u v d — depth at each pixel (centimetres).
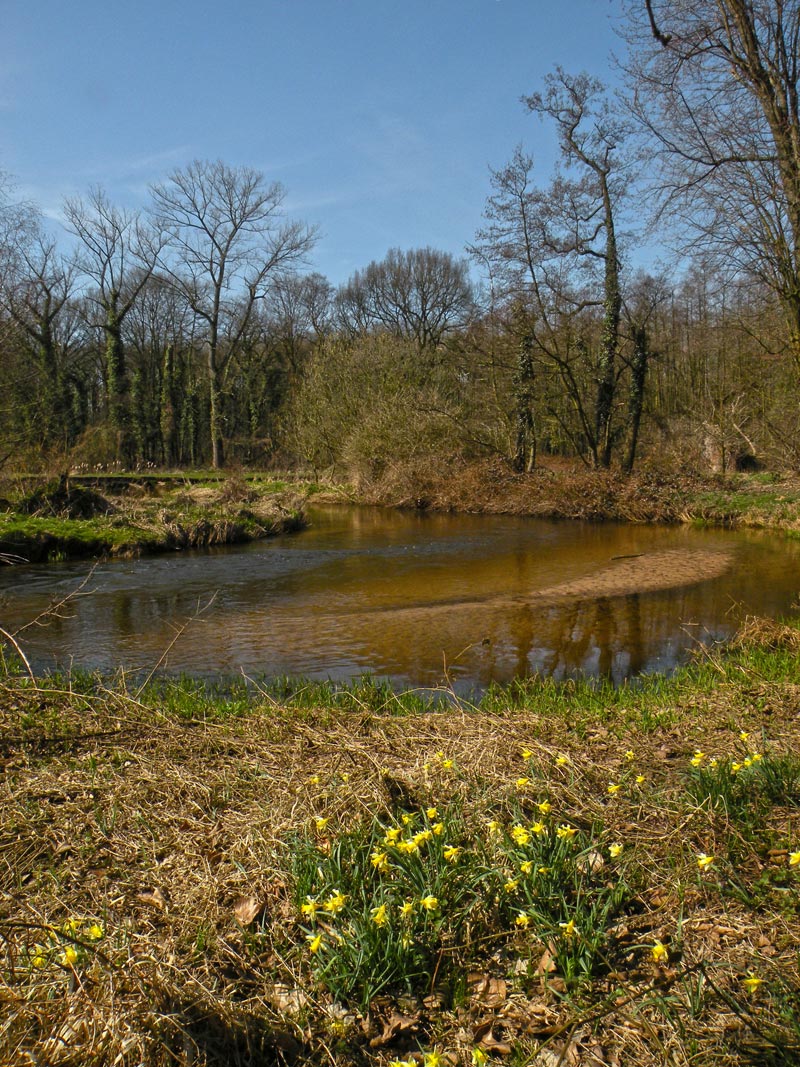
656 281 2745
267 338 5016
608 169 2577
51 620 1009
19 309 2597
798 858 316
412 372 3456
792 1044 243
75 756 482
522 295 2620
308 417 3447
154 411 4853
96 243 4141
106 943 291
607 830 371
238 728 538
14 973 273
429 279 4869
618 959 290
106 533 1590
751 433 2773
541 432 3200
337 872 320
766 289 1563
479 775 434
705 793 402
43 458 1964
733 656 800
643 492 2378
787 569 1405
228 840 375
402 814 361
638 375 2755
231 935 305
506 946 298
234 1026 255
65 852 367
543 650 888
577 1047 252
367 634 953
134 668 800
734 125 1413
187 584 1257
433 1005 274
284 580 1297
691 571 1388
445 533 1998
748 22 1308
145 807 409
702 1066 239
